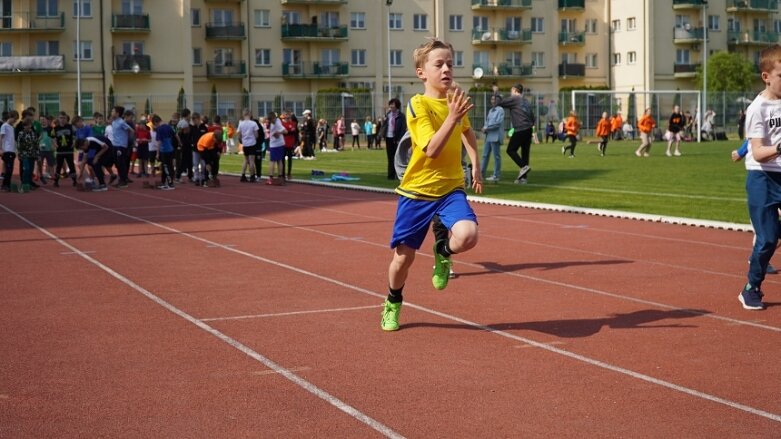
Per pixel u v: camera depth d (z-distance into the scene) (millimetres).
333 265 10586
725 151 41125
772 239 7809
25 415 5242
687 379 5844
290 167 27406
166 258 11266
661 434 4824
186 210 17531
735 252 11328
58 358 6500
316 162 37688
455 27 72812
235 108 59594
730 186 21312
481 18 73562
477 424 5000
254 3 67750
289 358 6434
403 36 71250
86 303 8484
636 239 12602
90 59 62062
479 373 6008
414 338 7000
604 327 7324
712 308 8031
